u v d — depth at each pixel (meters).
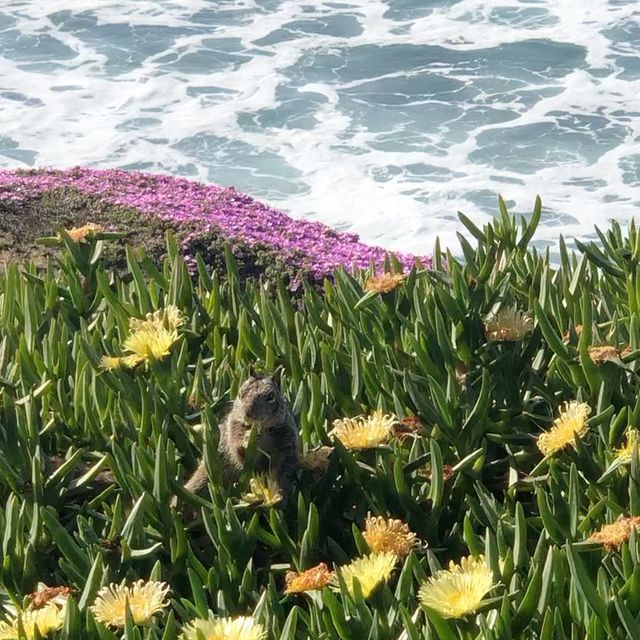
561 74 20.14
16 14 23.45
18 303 5.01
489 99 19.22
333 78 20.33
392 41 21.95
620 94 19.17
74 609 2.80
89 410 4.01
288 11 23.80
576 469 3.33
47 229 9.57
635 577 2.76
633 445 3.36
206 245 9.22
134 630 2.71
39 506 3.35
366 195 15.96
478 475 3.63
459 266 4.66
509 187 16.12
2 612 3.14
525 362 4.06
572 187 16.08
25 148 17.59
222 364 4.38
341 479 3.69
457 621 2.66
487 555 2.90
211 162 17.11
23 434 3.82
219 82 20.16
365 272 5.48
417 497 3.62
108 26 22.84
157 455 3.41
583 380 3.97
